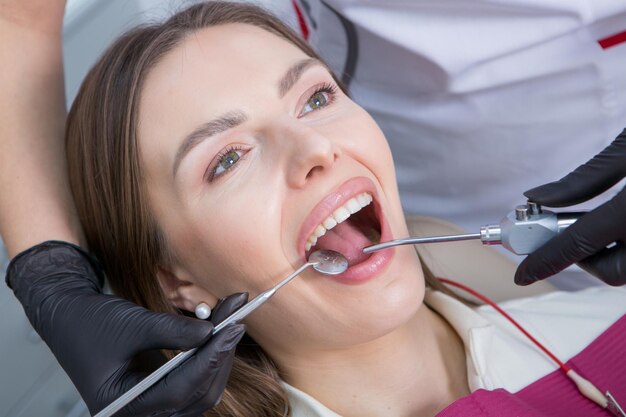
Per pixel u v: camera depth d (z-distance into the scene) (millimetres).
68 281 1425
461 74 1607
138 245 1435
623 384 1504
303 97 1367
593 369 1514
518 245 1256
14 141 1544
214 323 1204
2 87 1561
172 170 1329
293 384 1459
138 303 1512
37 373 1853
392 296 1315
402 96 1703
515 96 1638
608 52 1572
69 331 1338
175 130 1324
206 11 1431
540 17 1522
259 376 1441
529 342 1560
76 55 1964
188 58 1356
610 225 1210
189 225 1345
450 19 1544
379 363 1409
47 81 1598
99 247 1517
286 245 1306
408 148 1780
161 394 1194
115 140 1389
